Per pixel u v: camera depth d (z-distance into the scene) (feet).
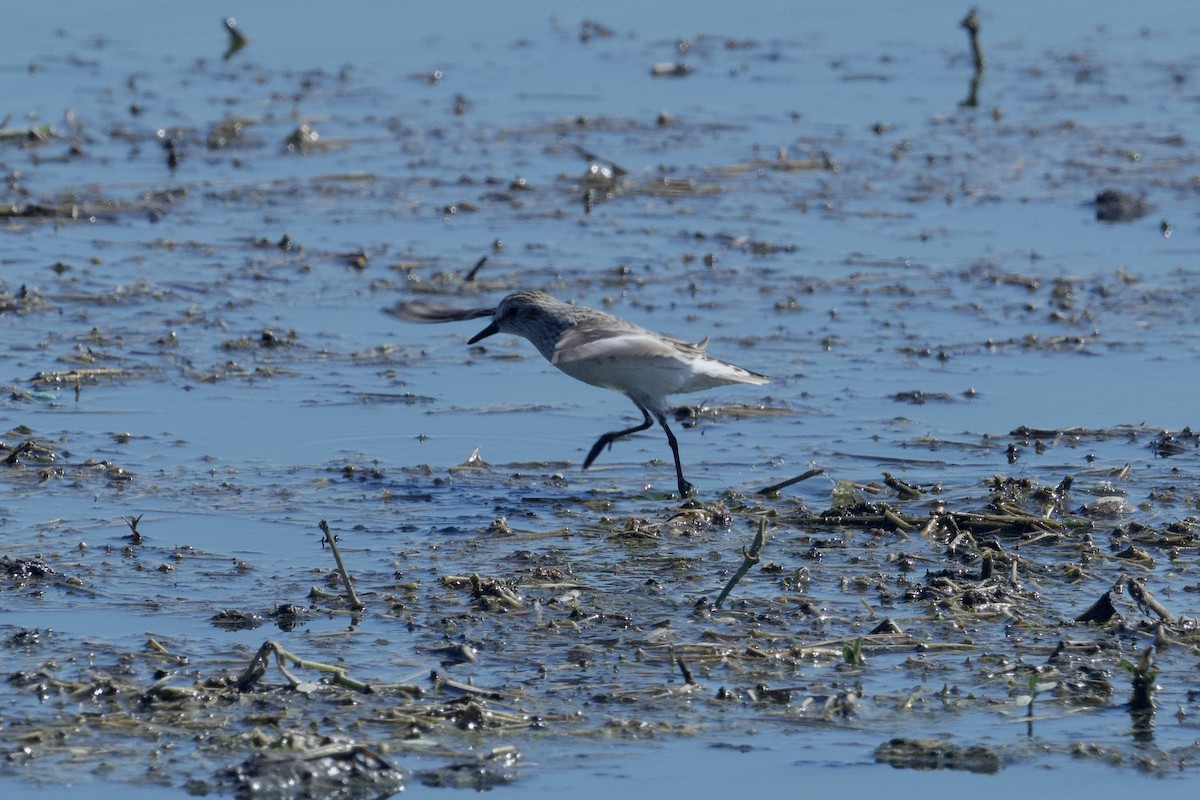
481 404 52.06
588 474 46.11
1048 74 97.91
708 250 68.49
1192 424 49.42
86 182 77.20
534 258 67.10
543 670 32.99
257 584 37.60
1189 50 102.73
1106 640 34.40
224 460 46.55
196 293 62.59
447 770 28.99
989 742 30.14
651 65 100.37
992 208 74.23
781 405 51.57
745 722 30.96
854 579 37.91
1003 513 41.75
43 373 52.75
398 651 33.86
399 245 68.95
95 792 28.09
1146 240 69.31
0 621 35.19
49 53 100.48
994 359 55.77
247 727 30.30
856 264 66.44
